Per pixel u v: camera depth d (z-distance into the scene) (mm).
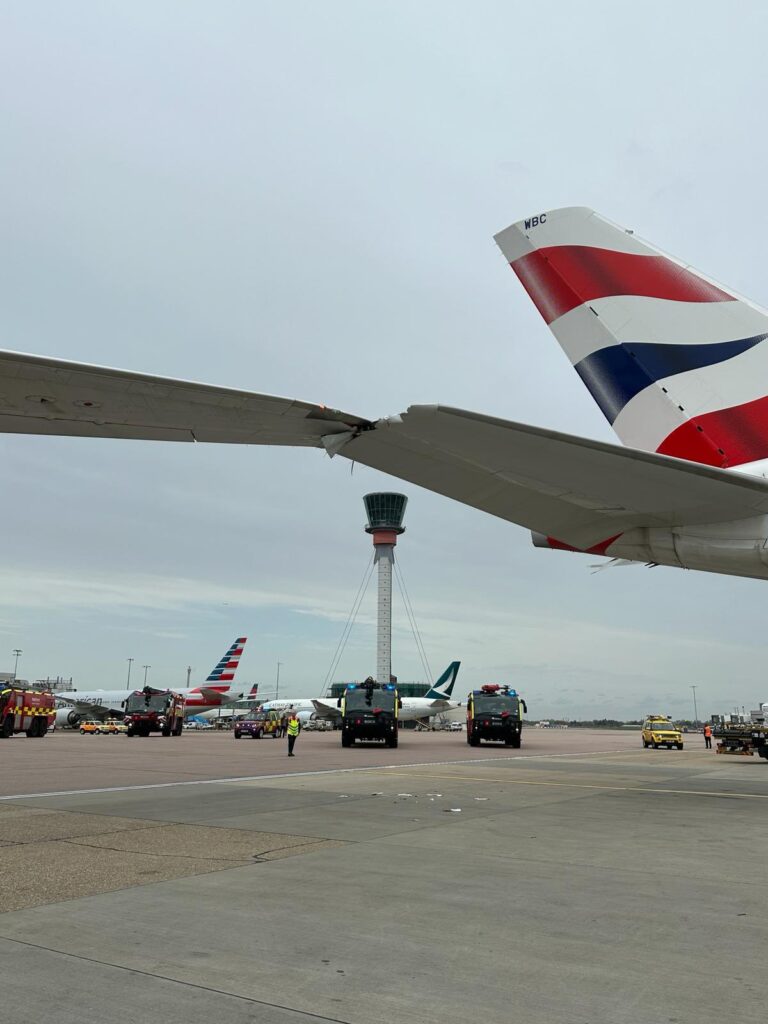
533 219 12008
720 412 10477
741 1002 3219
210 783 13398
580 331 11562
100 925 4332
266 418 8641
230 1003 3188
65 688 112875
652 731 36406
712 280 10820
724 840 7391
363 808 9805
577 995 3291
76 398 8109
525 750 30062
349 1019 3033
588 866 6055
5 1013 3066
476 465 9656
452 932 4223
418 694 124312
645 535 11219
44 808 9812
